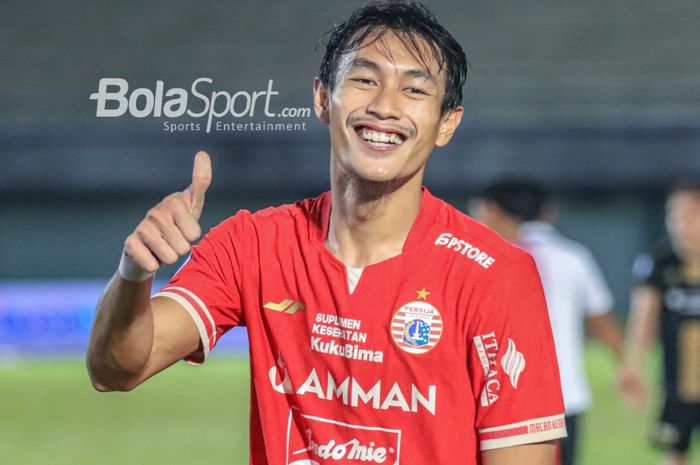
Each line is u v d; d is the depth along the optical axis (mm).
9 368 24734
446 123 4812
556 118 30609
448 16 37000
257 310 4789
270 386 4766
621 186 30469
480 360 4543
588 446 16641
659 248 14172
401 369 4574
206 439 17109
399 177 4551
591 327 11977
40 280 31047
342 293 4641
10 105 33750
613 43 36125
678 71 35250
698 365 13914
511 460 4531
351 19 4664
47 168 30656
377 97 4473
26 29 37250
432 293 4586
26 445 16891
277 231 4828
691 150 30312
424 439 4566
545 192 11266
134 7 37875
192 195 4289
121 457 15945
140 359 4469
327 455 4664
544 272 10750
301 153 30781
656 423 14203
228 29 37094
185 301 4742
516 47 35969
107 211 31109
